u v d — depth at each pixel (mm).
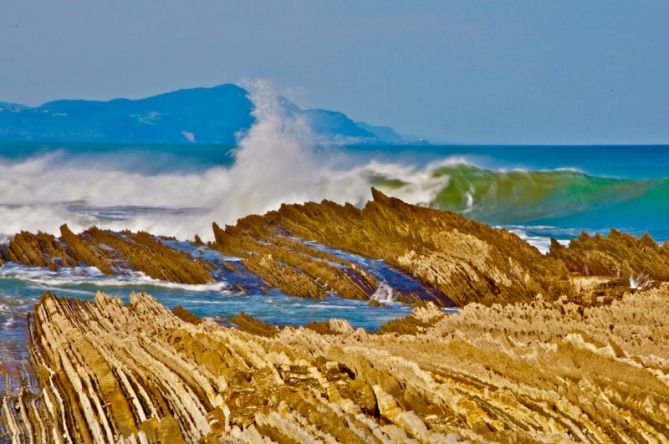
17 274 86188
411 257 87500
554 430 33938
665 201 162250
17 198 159625
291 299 80125
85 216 129000
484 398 37906
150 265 87875
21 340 58781
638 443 32938
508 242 89062
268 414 34812
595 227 143000
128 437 36438
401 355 45781
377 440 31875
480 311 59281
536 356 43375
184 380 43656
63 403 42938
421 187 156750
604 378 38781
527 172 165375
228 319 65812
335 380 40250
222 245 98812
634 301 59469
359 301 79875
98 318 61594
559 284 77000
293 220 105562
